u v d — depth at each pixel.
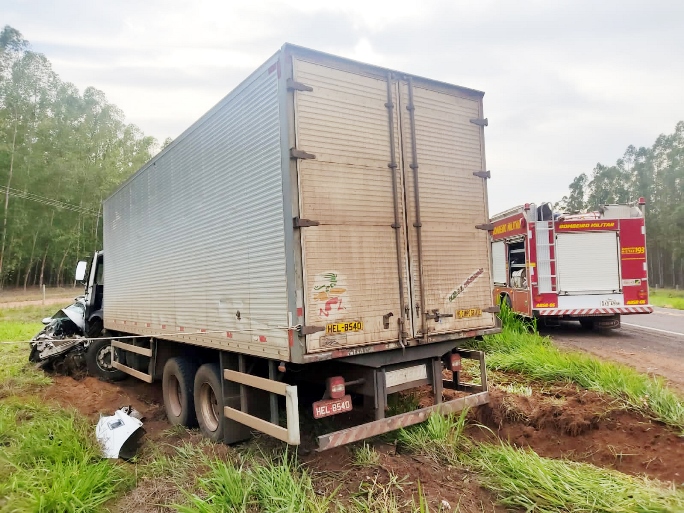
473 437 5.00
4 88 34.53
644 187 44.38
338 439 3.92
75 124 39.09
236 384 4.96
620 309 11.25
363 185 4.26
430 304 4.64
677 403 5.06
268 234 4.09
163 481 4.13
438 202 4.83
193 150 5.58
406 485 3.75
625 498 3.37
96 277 9.89
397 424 4.32
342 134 4.16
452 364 5.10
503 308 10.84
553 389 6.29
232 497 3.51
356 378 4.38
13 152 33.25
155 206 6.73
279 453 4.44
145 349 7.07
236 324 4.61
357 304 4.11
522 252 12.24
